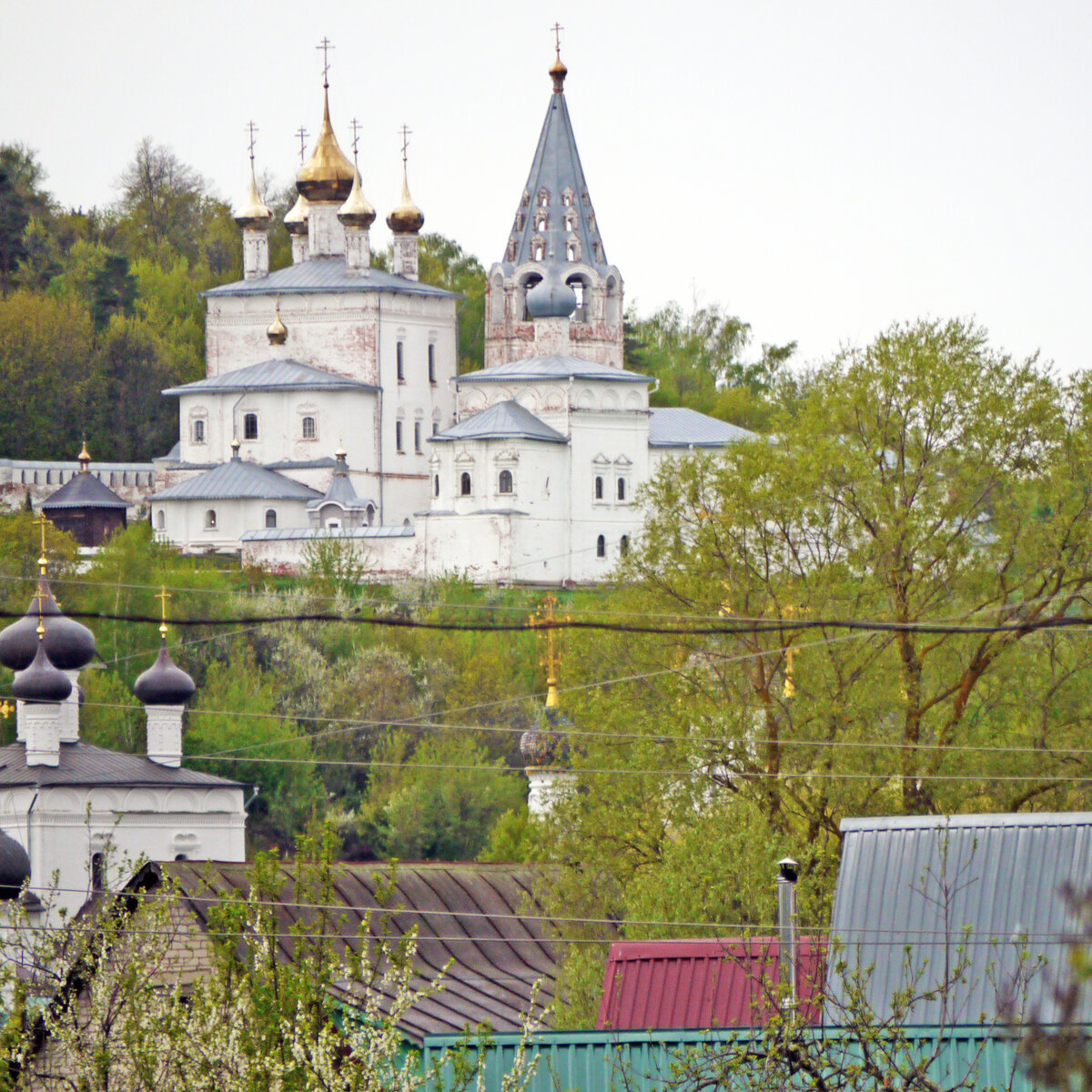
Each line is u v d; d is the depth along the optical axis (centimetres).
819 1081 8438
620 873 16162
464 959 14788
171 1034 9819
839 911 10244
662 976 11362
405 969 10069
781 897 9969
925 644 16862
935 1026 9306
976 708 16950
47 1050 11412
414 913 14975
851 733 16312
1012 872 10106
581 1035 9788
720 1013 11206
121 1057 10294
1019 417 17675
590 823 16475
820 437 18000
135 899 12569
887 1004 9556
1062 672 17012
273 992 9831
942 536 17300
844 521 17650
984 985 9719
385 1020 9781
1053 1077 6128
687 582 17862
